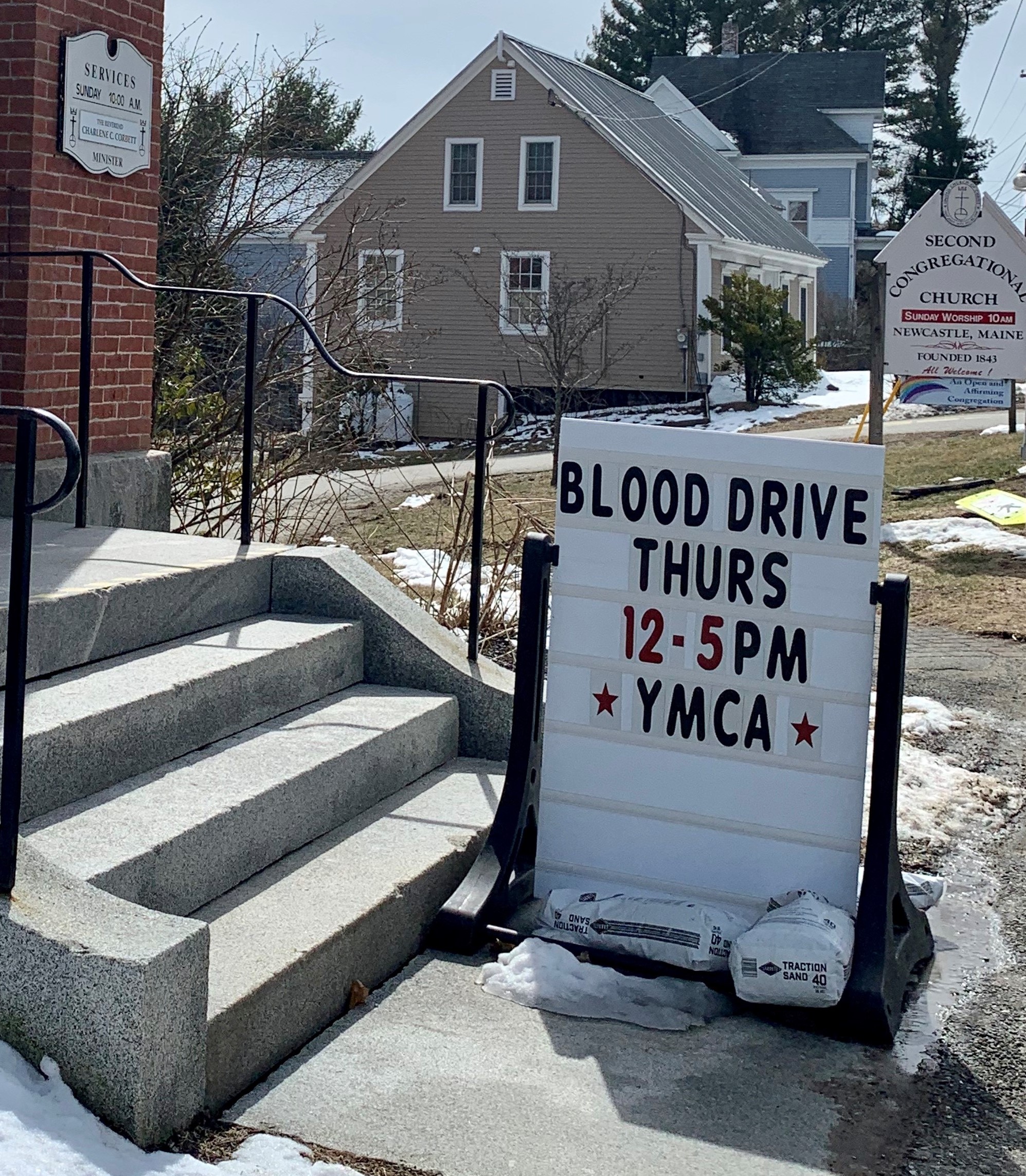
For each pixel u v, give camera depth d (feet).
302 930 12.53
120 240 23.35
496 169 98.27
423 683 18.38
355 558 19.45
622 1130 10.98
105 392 23.18
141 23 23.56
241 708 15.87
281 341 32.99
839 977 12.65
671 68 155.74
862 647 13.79
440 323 100.07
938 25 200.13
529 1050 12.23
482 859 14.88
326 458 30.99
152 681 14.71
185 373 33.71
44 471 21.16
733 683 14.26
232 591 17.92
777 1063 12.27
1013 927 15.51
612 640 14.71
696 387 96.02
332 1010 12.60
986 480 49.39
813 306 125.29
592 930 14.06
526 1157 10.52
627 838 14.74
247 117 43.27
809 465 13.87
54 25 21.45
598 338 98.07
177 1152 10.18
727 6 199.21
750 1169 10.53
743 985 12.84
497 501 38.06
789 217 144.77
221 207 41.83
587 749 14.87
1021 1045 12.82
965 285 41.37
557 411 84.43
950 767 20.61
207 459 30.01
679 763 14.52
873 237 148.66
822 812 13.99
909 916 14.15
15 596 10.45
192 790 13.80
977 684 25.25
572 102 95.76
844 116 149.69
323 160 63.52
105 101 22.63
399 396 78.02
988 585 33.60
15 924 10.20
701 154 120.57
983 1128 11.37
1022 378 41.29
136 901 12.03
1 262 21.36
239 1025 11.19
